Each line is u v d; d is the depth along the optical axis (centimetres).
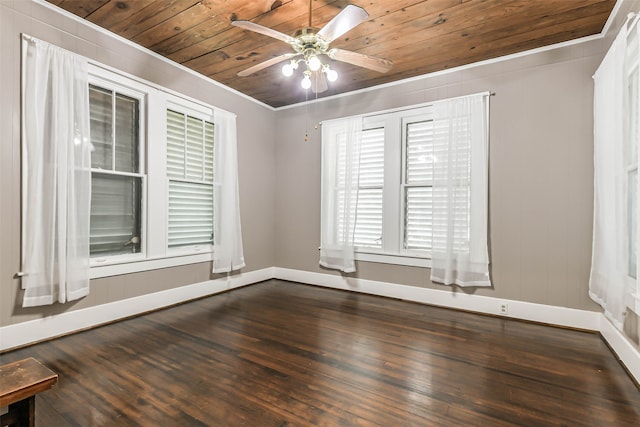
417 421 169
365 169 423
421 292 379
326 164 447
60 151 261
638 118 189
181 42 314
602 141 255
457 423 168
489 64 341
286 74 248
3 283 242
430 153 379
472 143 344
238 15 266
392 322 317
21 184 249
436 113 363
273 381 207
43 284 255
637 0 210
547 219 314
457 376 216
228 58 346
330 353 249
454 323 315
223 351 250
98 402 183
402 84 394
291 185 488
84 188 277
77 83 272
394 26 278
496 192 338
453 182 351
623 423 169
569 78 304
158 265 346
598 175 264
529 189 322
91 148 288
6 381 121
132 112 327
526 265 324
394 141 399
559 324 308
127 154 323
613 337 252
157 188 344
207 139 401
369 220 420
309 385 203
